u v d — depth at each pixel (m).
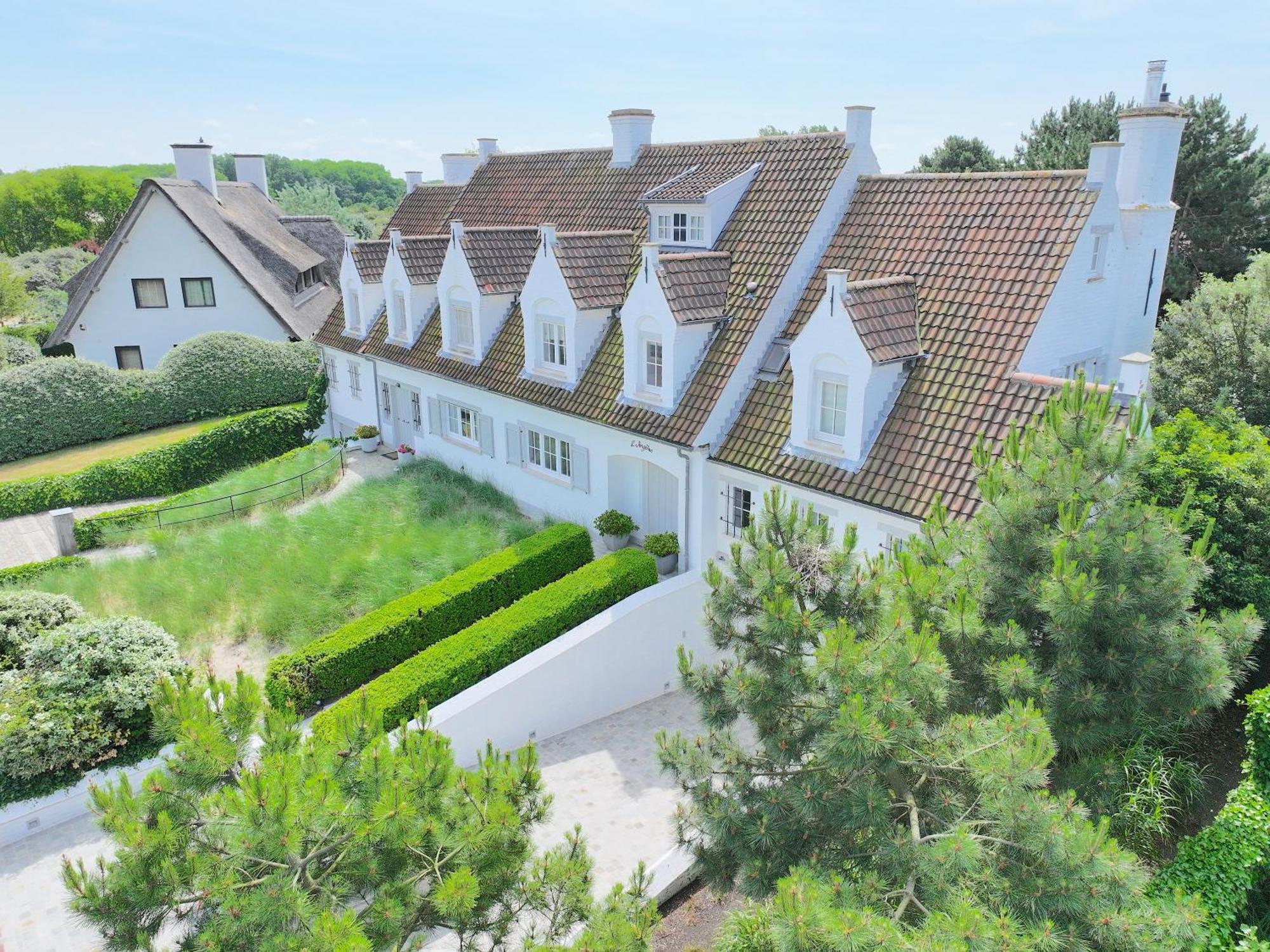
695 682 10.37
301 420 34.53
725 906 12.83
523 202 29.14
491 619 17.66
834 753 7.86
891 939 6.43
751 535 10.80
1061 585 8.95
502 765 8.98
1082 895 6.99
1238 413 21.91
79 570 21.80
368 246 31.06
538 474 24.06
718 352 19.47
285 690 15.90
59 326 41.38
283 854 7.25
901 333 16.64
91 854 13.70
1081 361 18.50
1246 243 42.00
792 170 21.30
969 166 52.69
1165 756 13.04
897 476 15.80
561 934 8.73
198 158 47.12
